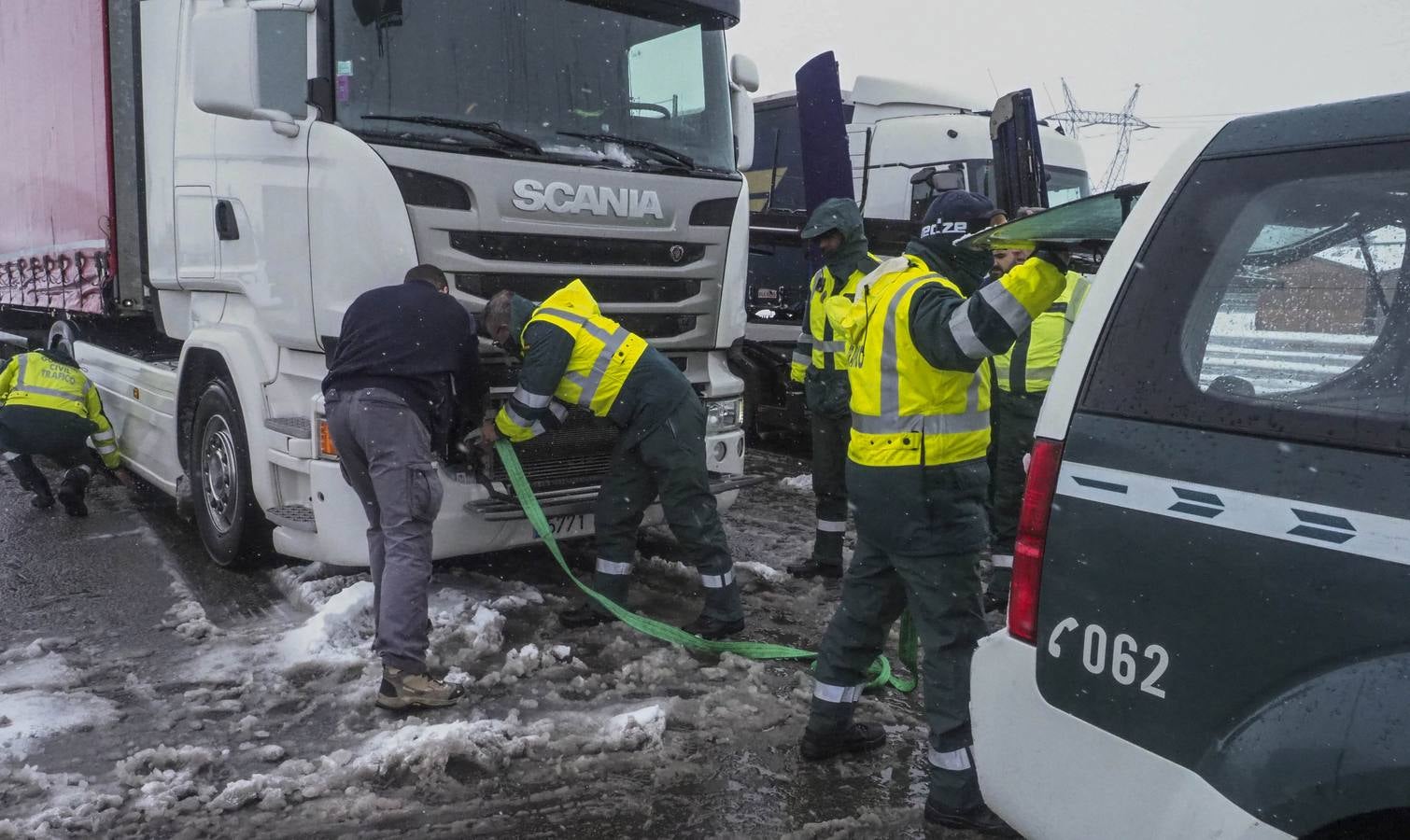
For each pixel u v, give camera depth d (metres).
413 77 4.50
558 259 4.71
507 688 3.96
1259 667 1.78
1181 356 2.01
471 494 4.60
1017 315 2.59
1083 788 2.03
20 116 7.80
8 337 9.84
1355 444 1.75
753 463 8.80
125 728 3.60
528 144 4.66
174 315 5.92
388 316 3.97
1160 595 1.93
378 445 3.87
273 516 4.72
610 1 5.01
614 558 4.57
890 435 2.94
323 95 4.38
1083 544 2.06
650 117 5.11
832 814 3.12
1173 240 2.09
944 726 2.99
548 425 4.40
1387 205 1.84
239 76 4.31
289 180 4.58
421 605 3.83
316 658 4.15
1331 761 1.65
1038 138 8.34
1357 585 1.67
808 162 6.85
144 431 6.51
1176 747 1.89
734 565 5.55
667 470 4.38
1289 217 1.95
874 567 3.22
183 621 4.60
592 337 4.30
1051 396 2.18
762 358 9.05
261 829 2.99
